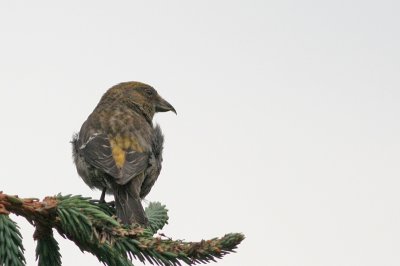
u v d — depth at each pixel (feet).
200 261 24.67
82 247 24.98
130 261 24.79
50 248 25.39
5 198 23.39
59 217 23.90
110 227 24.20
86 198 24.66
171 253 24.32
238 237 24.43
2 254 21.79
